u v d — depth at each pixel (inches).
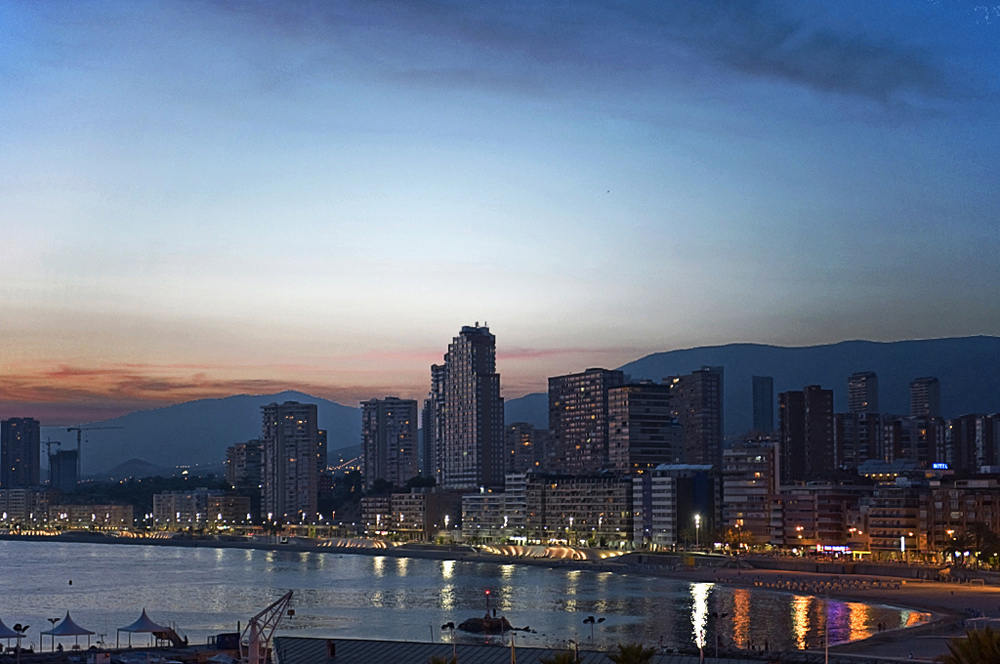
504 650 6574.8
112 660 7701.8
